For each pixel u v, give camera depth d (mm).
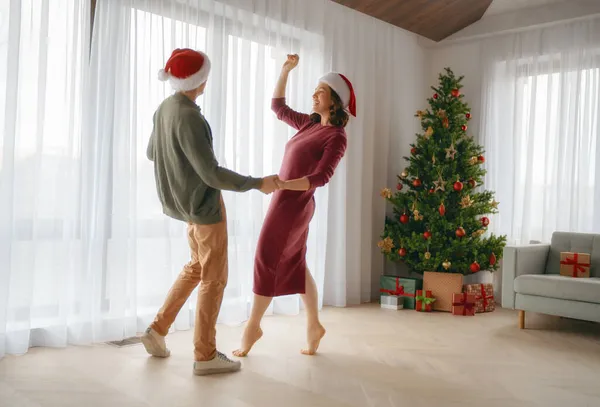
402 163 5223
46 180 2943
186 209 2471
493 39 5078
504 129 4980
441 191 4523
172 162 2451
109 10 3135
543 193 4688
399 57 5207
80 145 3043
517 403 2262
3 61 2748
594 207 4438
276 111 3172
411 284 4488
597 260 3896
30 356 2764
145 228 3346
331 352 2996
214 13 3631
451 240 4410
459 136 4590
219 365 2545
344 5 4590
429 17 4938
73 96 2988
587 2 4496
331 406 2154
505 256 3854
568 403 2277
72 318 3037
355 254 4668
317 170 2703
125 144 3182
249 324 2852
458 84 4945
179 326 3408
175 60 2479
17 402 2105
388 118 5035
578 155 4516
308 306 2922
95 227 3084
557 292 3506
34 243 2834
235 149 3721
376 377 2557
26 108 2850
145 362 2703
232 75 3736
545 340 3420
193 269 2748
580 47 4547
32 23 2859
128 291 3232
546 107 4738
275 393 2291
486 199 4598
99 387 2309
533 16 4781
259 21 3916
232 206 3691
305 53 4262
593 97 4473
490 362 2879
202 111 3602
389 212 5133
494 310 4480
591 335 3592
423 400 2260
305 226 2852
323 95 2838
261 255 2799
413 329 3660
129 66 3191
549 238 4656
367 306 4539
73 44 2990
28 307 2809
